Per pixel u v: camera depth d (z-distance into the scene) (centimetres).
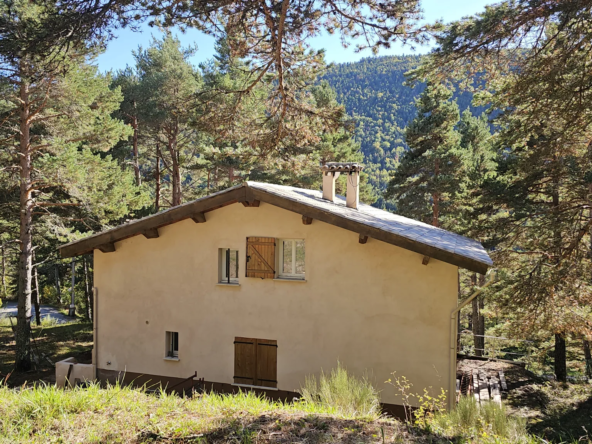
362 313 1107
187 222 1238
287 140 1422
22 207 1766
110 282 1298
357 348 1109
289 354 1157
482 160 2533
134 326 1277
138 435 551
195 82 2845
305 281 1147
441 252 980
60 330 2500
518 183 1723
